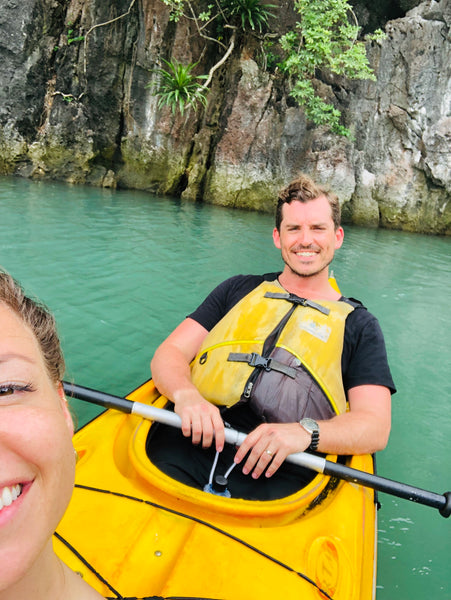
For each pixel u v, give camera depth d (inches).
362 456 39.9
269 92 225.9
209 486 33.9
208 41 229.1
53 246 120.2
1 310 10.0
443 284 135.6
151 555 26.6
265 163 231.8
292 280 45.7
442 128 221.3
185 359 44.1
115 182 239.6
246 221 193.9
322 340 40.4
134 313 88.3
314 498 34.0
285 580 26.2
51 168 229.8
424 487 53.2
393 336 95.7
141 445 35.3
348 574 28.4
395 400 72.4
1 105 218.5
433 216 231.9
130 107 231.5
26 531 8.4
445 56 218.1
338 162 226.5
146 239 140.2
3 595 8.5
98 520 28.1
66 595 10.0
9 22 210.2
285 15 233.5
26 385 9.3
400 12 236.2
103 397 37.7
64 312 84.5
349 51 207.2
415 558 43.1
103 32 218.5
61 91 224.7
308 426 35.4
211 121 234.4
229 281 48.8
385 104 226.4
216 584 25.0
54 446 8.8
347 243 181.9
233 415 40.9
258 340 40.8
